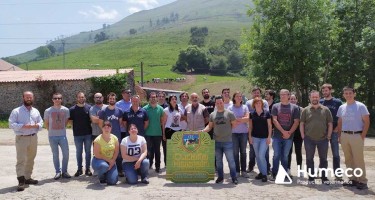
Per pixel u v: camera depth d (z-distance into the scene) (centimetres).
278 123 973
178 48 17438
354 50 3406
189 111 1085
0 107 3219
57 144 1034
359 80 3528
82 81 3266
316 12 3469
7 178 1054
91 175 1070
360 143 909
